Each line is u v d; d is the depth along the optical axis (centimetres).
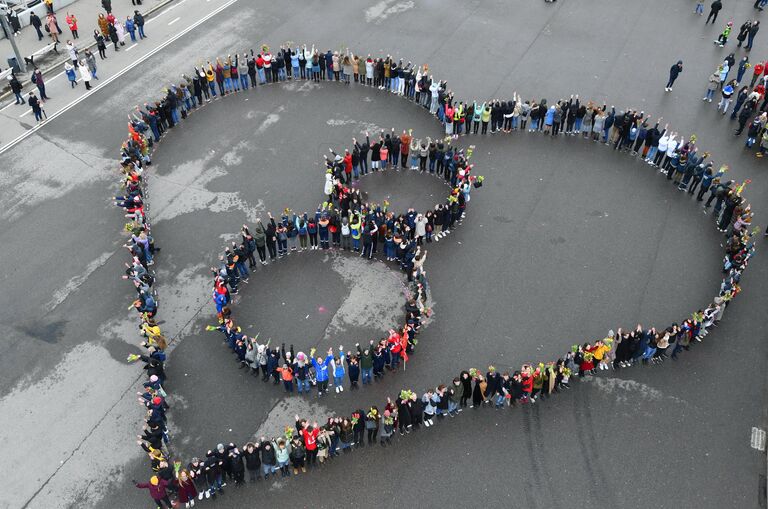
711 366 2062
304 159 2853
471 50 3588
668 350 2083
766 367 2064
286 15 3900
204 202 2634
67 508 1705
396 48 3594
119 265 2386
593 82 3344
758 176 2784
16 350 2097
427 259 2400
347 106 3181
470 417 1919
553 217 2586
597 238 2500
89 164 2830
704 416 1923
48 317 2200
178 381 1997
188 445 1830
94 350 2100
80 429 1884
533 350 2092
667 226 2561
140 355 2053
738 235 2322
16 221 2556
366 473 1775
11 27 3328
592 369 2034
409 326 1997
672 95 3253
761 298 2288
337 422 1750
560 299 2259
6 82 3303
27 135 2980
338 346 2094
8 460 1808
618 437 1866
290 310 2216
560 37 3716
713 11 3775
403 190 2705
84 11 3978
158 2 4050
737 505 1716
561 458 1812
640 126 2836
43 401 1955
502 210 2612
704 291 2300
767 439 1869
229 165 2819
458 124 2945
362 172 2780
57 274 2348
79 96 3234
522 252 2436
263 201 2638
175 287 2292
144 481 1761
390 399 1928
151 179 2741
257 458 1700
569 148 2948
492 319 2186
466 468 1788
